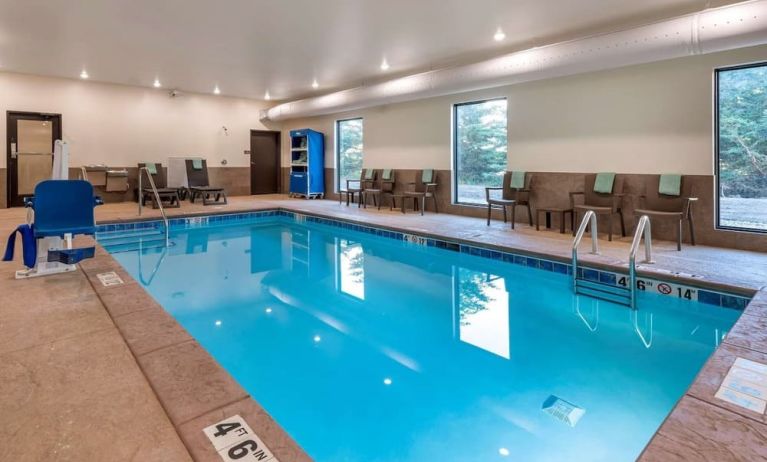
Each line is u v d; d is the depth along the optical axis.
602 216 6.18
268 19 5.34
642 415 2.27
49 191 3.40
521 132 7.14
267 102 12.15
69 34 5.94
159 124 10.42
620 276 4.25
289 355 3.00
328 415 2.29
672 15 5.11
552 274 4.83
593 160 6.31
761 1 4.14
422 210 8.27
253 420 1.69
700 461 1.47
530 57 5.79
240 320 3.63
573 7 4.88
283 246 6.70
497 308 3.97
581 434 2.11
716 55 5.18
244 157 11.91
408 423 2.21
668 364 2.86
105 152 9.73
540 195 6.94
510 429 2.16
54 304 2.96
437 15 5.15
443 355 3.00
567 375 2.72
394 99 7.82
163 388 1.90
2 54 7.03
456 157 8.34
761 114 5.04
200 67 7.83
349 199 10.16
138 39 6.14
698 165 5.38
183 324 3.53
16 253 4.54
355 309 3.93
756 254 4.77
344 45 6.32
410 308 3.95
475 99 7.78
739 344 2.41
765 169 5.05
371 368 2.82
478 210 7.92
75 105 9.30
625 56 5.04
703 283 3.72
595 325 3.55
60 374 2.02
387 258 5.92
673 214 4.99
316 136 11.30
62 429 1.61
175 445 1.53
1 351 2.25
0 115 8.52
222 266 5.45
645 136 5.79
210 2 4.81
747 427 1.65
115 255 5.95
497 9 4.94
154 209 8.70
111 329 2.55
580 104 6.41
